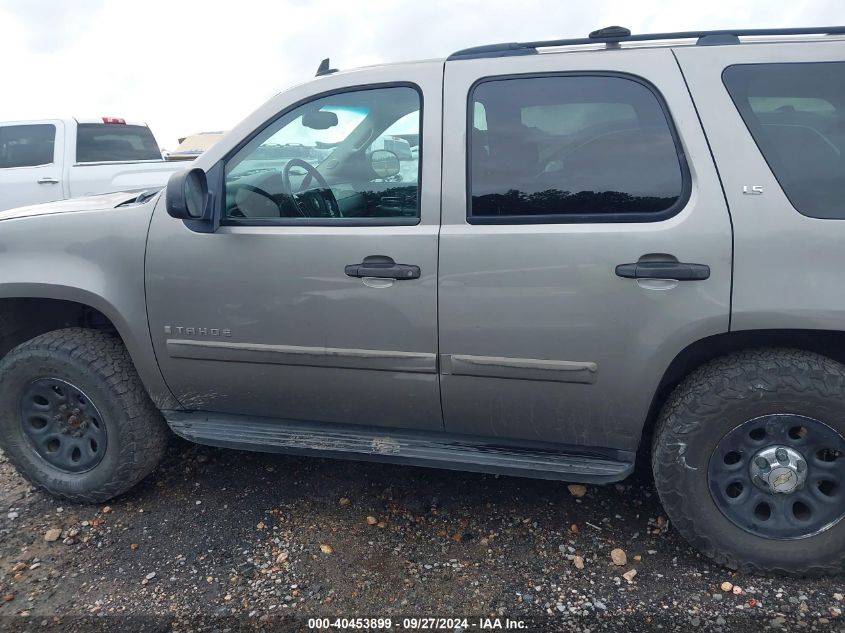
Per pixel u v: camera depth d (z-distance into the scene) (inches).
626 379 91.2
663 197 88.4
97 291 106.3
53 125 281.1
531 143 93.5
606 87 91.9
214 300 102.8
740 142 86.3
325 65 112.3
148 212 105.3
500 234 91.9
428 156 95.5
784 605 89.3
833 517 90.7
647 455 126.5
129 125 315.0
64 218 108.7
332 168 101.4
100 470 114.2
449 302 94.2
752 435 91.6
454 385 98.2
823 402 86.2
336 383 103.1
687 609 89.5
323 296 98.5
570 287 89.7
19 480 127.1
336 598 93.7
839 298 82.7
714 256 85.0
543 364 93.1
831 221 83.1
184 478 126.0
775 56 87.7
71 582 98.1
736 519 93.7
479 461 101.3
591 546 104.0
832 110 86.1
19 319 121.7
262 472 127.6
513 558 101.7
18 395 115.0
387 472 126.6
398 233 95.3
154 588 96.4
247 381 107.1
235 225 103.1
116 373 110.9
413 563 101.0
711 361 93.0
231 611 91.4
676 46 91.4
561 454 101.3
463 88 95.8
